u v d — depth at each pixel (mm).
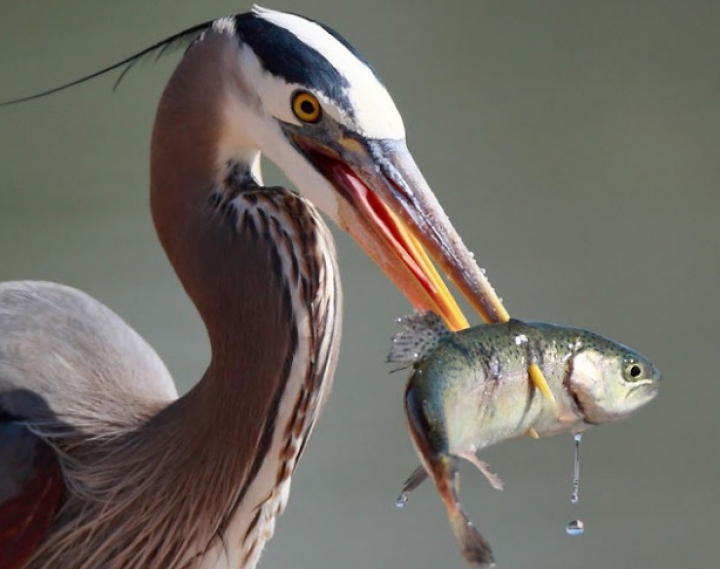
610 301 13164
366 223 6797
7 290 8219
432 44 18219
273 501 7098
